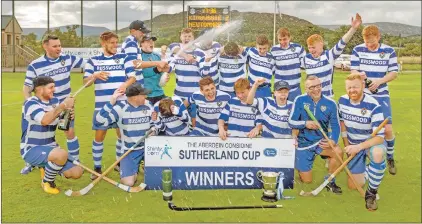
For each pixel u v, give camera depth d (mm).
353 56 6000
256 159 4887
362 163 4781
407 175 5426
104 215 3992
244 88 5145
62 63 5371
